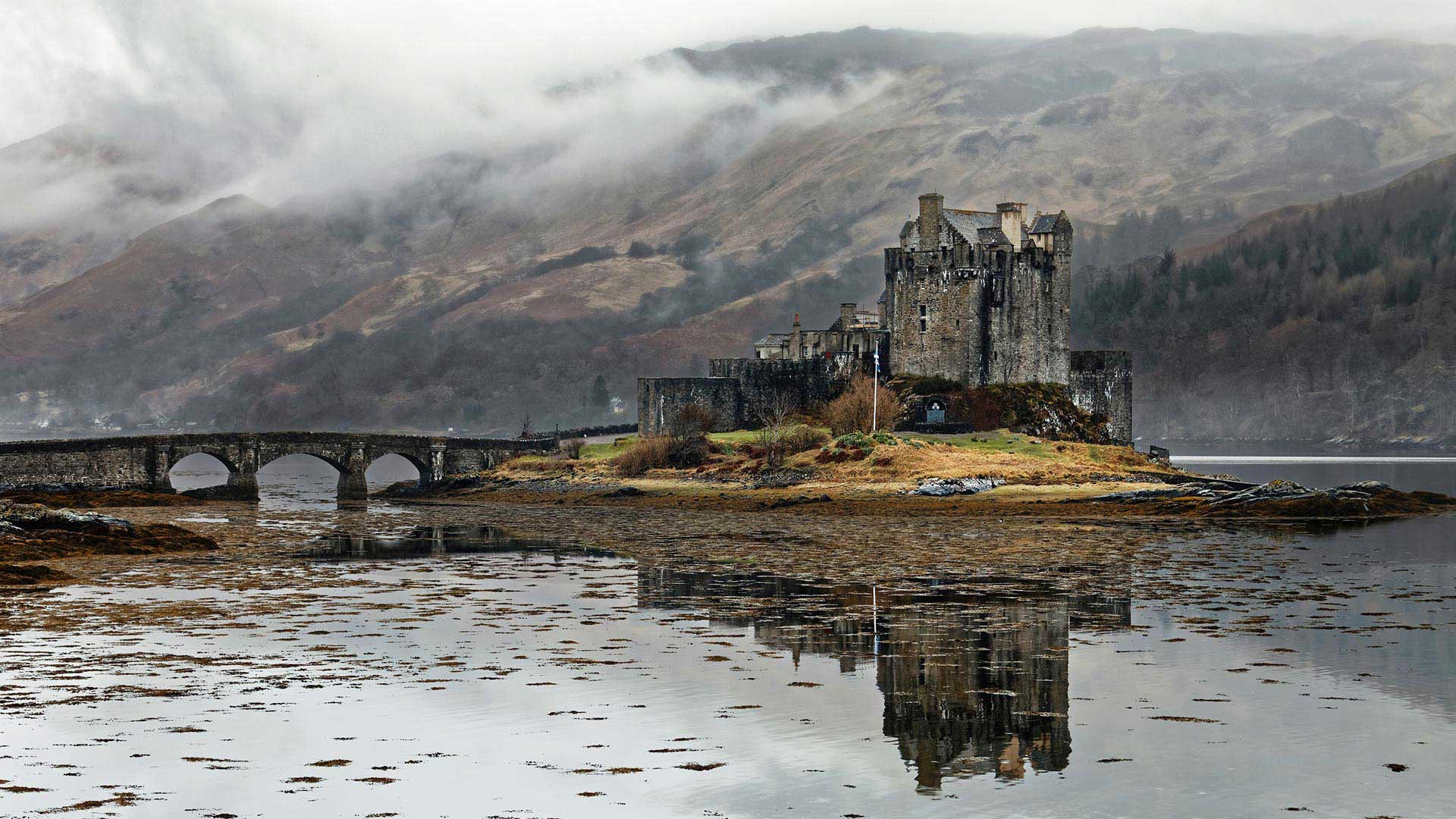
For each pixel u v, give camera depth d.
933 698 50.91
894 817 38.12
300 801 39.19
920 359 189.62
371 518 143.38
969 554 97.75
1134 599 74.31
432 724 47.25
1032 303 190.75
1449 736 45.59
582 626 66.75
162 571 89.44
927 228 190.25
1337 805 38.97
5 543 96.50
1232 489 137.38
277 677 54.50
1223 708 49.22
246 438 184.25
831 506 139.88
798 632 64.75
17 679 53.84
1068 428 185.25
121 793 39.66
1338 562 90.88
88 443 175.12
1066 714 48.75
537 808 38.88
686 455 176.12
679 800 39.50
